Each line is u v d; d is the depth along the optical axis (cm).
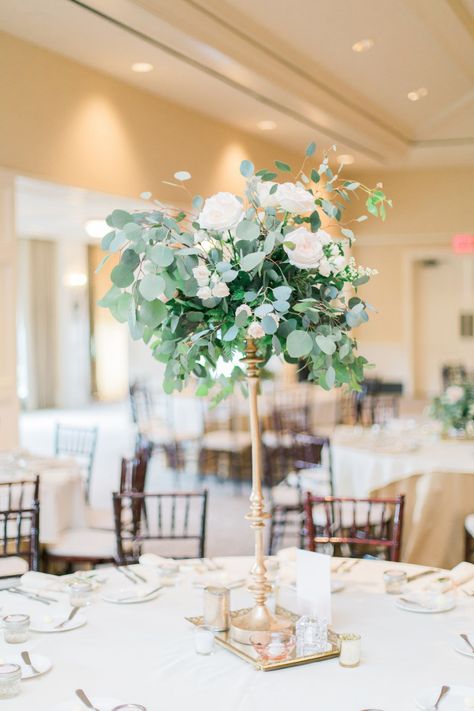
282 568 297
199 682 201
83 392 1496
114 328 1559
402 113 849
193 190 721
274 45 592
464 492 512
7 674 191
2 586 360
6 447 564
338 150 888
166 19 492
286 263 229
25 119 552
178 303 232
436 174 1091
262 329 218
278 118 743
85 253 1490
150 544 594
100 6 475
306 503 341
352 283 236
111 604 257
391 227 1111
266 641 218
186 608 254
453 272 1396
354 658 210
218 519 684
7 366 563
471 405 596
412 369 1264
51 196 681
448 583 271
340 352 222
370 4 571
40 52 561
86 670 208
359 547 524
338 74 687
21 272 1394
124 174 642
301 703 189
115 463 940
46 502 444
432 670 208
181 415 884
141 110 657
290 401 916
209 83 636
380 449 554
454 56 719
